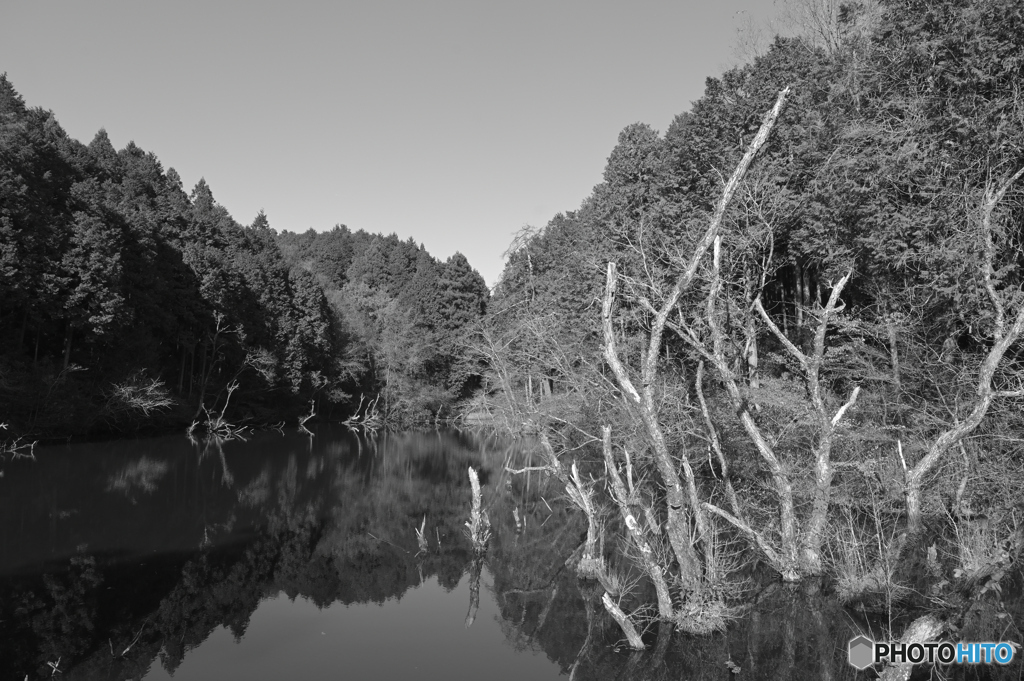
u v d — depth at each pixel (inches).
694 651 370.9
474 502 662.5
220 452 1440.7
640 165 1133.7
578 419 822.5
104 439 1550.2
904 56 669.3
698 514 422.9
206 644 429.1
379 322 2637.8
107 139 2343.8
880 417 603.8
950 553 429.1
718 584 410.3
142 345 1640.0
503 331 1051.9
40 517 770.2
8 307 1353.3
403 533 735.7
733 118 911.7
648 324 779.4
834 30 923.4
